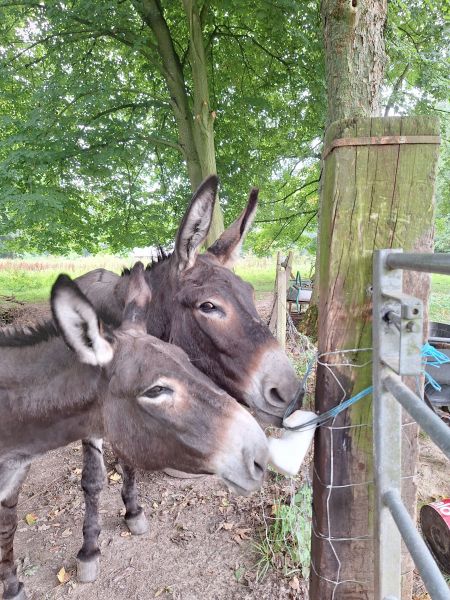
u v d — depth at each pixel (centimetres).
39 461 475
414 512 183
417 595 273
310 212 1348
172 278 270
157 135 1028
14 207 808
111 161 966
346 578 185
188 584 296
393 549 160
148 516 374
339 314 167
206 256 283
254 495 385
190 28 922
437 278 2139
